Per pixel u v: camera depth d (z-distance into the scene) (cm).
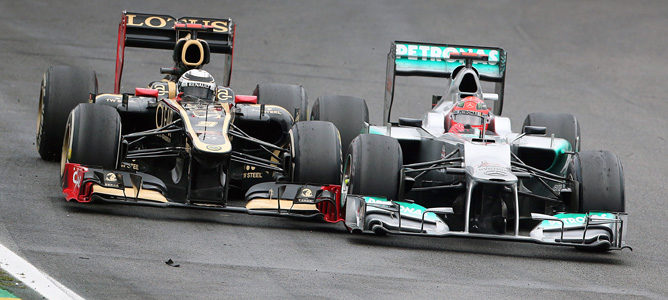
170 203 3447
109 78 6938
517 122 6750
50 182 3956
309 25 10031
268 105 4300
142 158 3728
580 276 3197
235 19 10100
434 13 11200
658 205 4653
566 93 7919
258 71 7731
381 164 3512
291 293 2694
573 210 3606
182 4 10731
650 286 3108
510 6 11975
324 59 8475
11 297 2423
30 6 9819
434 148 3831
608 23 11119
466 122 3891
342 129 4519
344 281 2877
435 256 3353
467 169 3434
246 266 2970
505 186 3438
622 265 3416
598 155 3616
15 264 2728
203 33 4775
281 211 3591
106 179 3453
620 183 3547
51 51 7794
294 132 3838
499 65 4700
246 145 4275
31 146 4722
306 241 3422
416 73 4634
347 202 3503
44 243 3005
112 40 8581
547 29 10719
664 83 8544
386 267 3112
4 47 7744
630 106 7600
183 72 4247
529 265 3322
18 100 5925
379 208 3431
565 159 3912
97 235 3183
